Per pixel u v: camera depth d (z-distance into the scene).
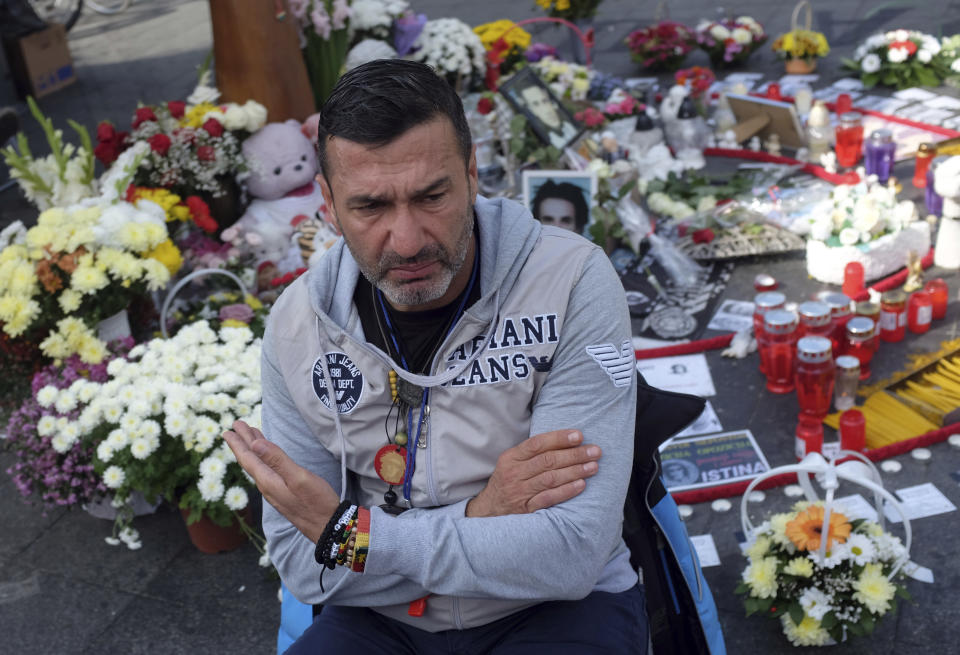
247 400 3.32
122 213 3.92
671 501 2.20
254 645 3.12
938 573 3.06
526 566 1.70
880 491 2.64
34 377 3.68
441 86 1.61
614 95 7.43
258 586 3.38
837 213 4.91
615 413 1.79
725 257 5.27
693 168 6.42
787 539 2.81
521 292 1.81
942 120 6.96
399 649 1.94
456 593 1.73
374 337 1.92
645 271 5.24
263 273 4.98
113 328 4.00
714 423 3.99
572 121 5.93
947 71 7.78
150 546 3.62
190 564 3.51
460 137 1.62
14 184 7.82
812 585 2.77
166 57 11.68
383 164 1.56
